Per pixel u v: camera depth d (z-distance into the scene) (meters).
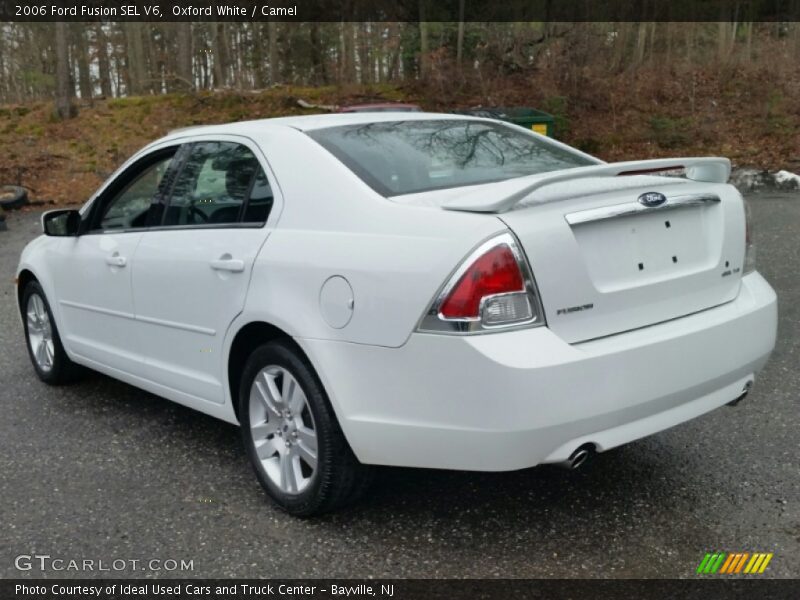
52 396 5.25
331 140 3.58
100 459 4.18
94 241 4.65
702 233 3.30
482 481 3.75
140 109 24.94
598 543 3.17
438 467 2.95
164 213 4.18
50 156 21.53
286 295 3.28
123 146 22.56
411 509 3.51
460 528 3.33
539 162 3.73
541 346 2.75
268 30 29.45
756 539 3.16
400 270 2.90
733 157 19.44
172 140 4.32
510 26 24.69
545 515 3.41
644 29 24.20
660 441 4.13
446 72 24.66
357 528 3.36
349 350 3.05
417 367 2.86
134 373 4.43
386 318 2.92
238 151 3.86
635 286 3.02
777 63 23.52
